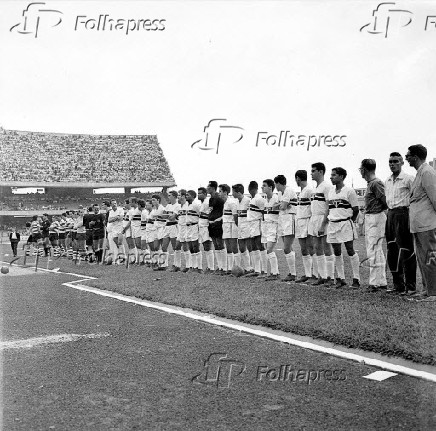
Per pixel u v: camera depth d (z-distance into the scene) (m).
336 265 8.20
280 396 4.07
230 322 6.46
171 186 30.11
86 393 4.21
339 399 3.95
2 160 33.84
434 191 6.31
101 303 8.35
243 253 10.78
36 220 22.16
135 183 30.72
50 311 7.78
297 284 8.72
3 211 36.53
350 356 4.84
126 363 4.98
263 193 10.05
